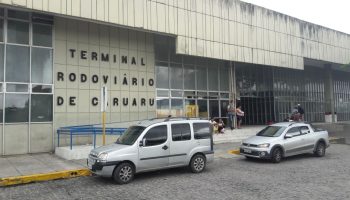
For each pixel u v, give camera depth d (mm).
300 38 27656
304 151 14586
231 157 14992
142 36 20047
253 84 28641
